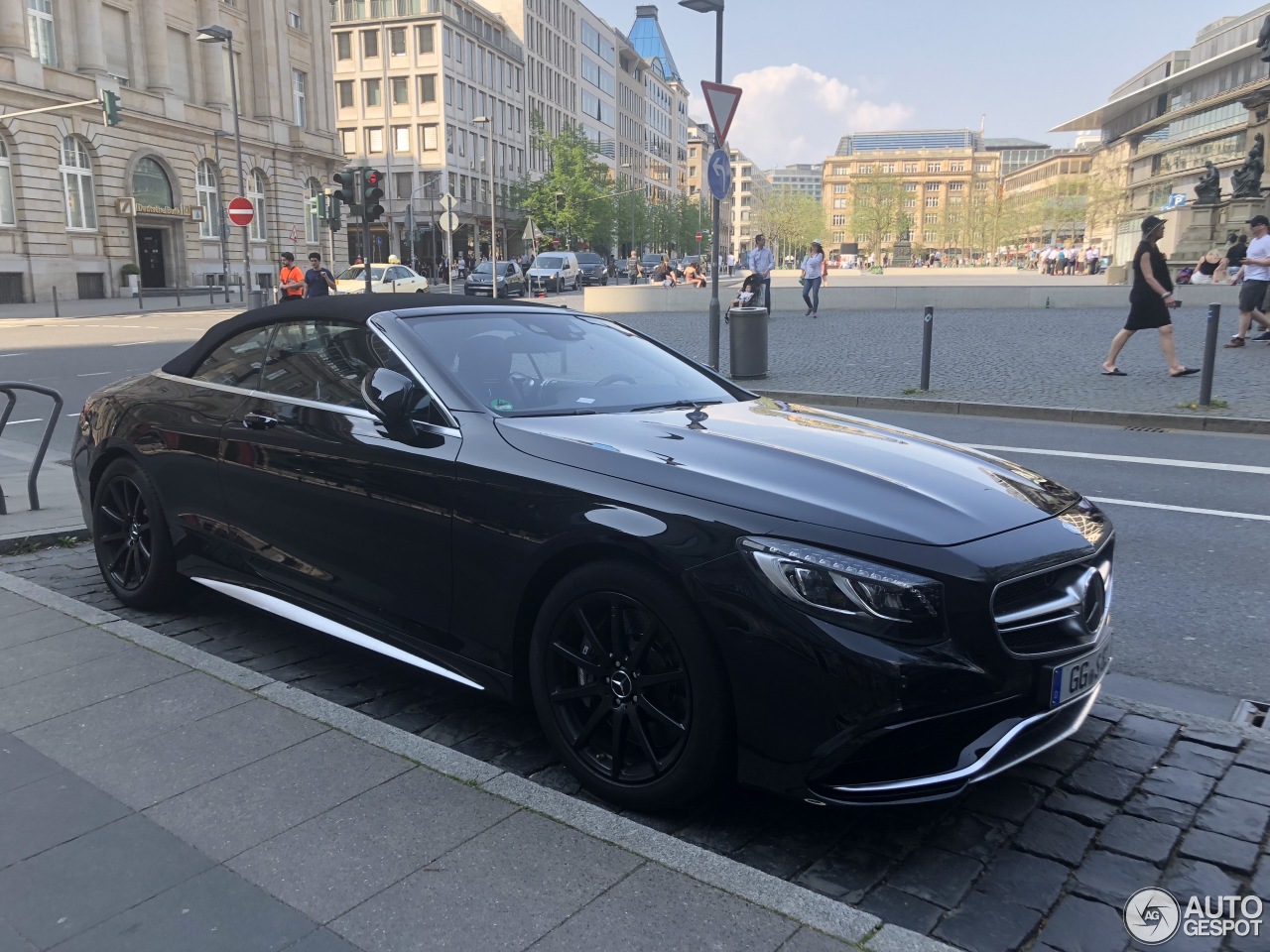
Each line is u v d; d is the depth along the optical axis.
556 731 2.96
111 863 2.52
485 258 83.25
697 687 2.61
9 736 3.21
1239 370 12.68
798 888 2.38
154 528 4.38
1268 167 36.22
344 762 3.03
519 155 91.31
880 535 2.53
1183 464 8.18
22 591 4.58
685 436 3.19
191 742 3.16
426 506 3.21
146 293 43.53
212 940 2.23
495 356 3.70
